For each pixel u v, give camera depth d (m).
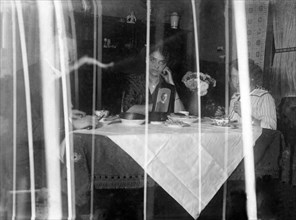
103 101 2.03
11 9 1.72
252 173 2.00
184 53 2.27
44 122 1.79
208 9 2.23
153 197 1.81
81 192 1.77
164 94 2.23
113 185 1.76
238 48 2.27
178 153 1.80
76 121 1.83
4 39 1.73
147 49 2.22
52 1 1.78
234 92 2.25
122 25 2.12
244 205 1.97
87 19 1.94
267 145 2.08
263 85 2.57
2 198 1.76
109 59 2.07
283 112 2.56
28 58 1.77
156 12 2.24
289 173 2.13
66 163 1.76
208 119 2.17
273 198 2.05
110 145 1.74
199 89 2.24
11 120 1.77
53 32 1.79
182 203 1.82
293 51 2.91
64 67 1.82
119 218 1.78
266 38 2.97
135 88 2.14
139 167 1.76
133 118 1.96
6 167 1.77
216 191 1.89
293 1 2.85
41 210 1.77
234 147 1.94
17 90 1.77
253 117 2.17
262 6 2.87
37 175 1.79
